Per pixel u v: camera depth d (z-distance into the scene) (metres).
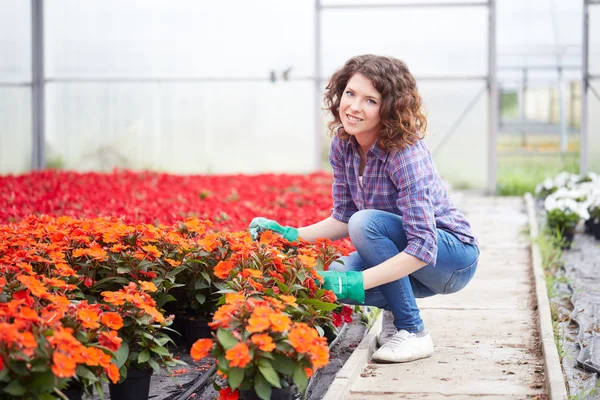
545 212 7.39
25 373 2.21
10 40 10.86
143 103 11.12
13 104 10.94
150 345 2.74
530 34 11.57
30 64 11.05
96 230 3.34
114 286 3.29
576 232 7.23
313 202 6.66
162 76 11.07
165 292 3.25
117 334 2.68
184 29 11.02
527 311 4.14
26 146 11.09
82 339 2.45
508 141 11.80
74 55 11.09
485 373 3.11
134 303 2.68
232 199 7.03
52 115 11.20
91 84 11.12
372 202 3.27
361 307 3.89
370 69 3.01
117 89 11.12
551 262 5.54
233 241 3.20
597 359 3.37
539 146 11.71
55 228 3.47
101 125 11.17
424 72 10.70
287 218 5.13
